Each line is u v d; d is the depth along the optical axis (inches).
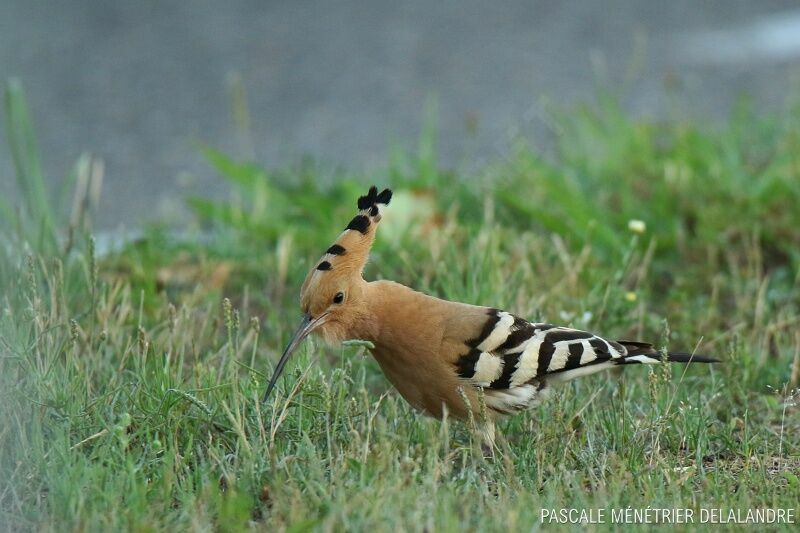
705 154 539.2
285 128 646.5
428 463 293.1
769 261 472.4
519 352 319.9
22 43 746.8
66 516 268.5
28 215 467.2
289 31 779.4
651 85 685.9
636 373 378.3
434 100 665.6
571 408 341.1
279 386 332.2
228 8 819.4
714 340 395.5
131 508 269.3
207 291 447.2
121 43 754.8
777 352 403.9
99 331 371.6
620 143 559.2
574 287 427.8
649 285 458.3
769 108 639.8
